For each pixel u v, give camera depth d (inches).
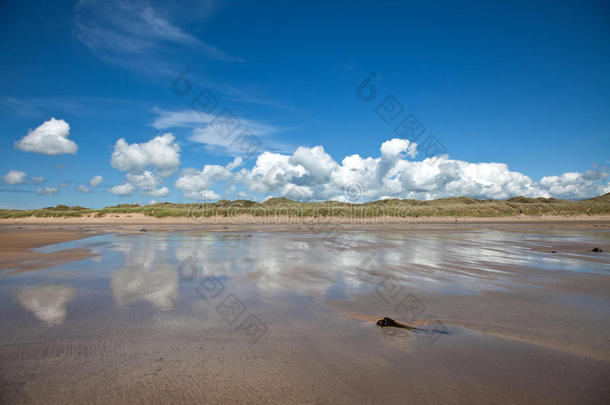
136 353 207.3
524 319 275.1
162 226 1766.7
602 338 235.1
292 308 301.3
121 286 382.3
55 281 408.8
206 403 154.8
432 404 154.4
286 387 168.6
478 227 1690.5
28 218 2299.5
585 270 492.1
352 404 154.0
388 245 813.2
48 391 164.4
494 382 174.1
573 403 155.9
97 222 2201.0
